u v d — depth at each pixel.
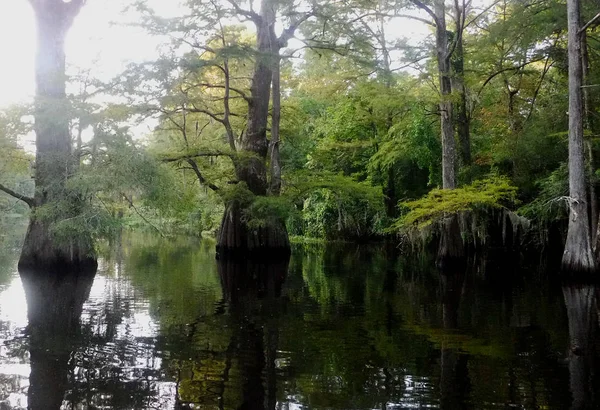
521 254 21.53
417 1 18.12
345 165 29.47
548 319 9.42
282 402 5.47
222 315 9.69
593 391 5.75
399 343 7.73
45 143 15.29
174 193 15.63
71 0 15.80
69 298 11.30
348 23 19.12
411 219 16.56
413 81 20.17
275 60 16.97
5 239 23.66
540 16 17.59
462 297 11.81
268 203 17.78
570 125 14.68
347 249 25.81
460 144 21.06
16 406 5.36
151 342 7.75
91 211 13.97
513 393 5.72
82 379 6.17
